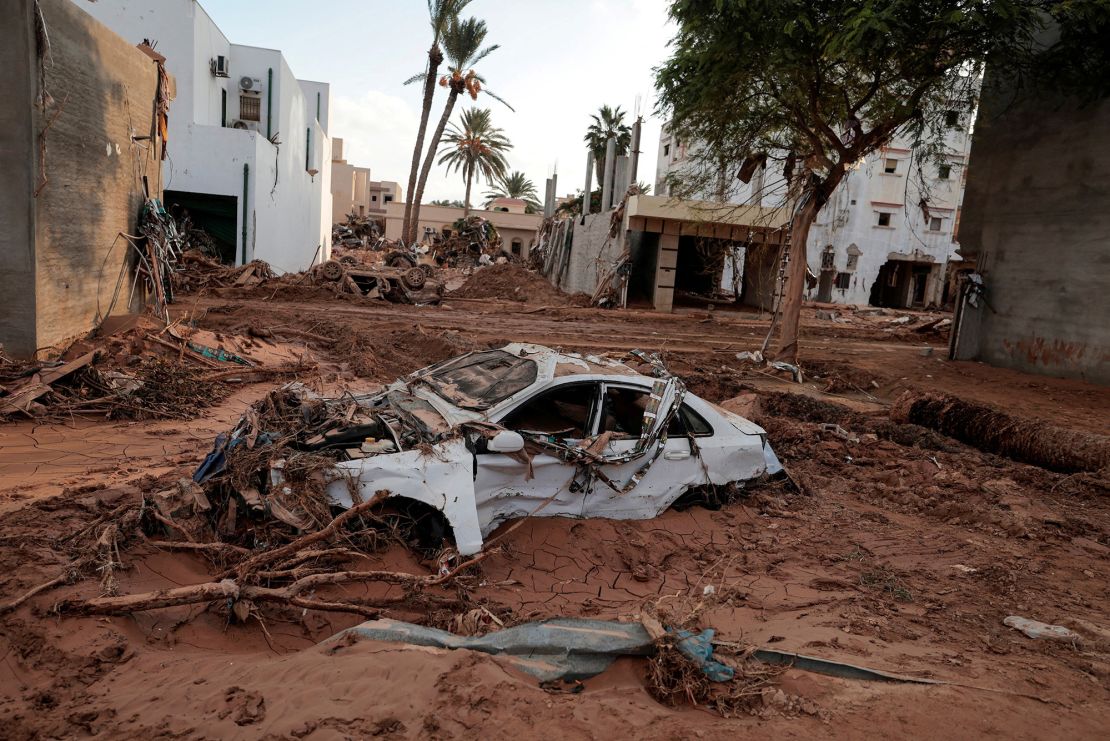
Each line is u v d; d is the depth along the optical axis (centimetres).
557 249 4059
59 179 1055
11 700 309
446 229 7131
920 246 4166
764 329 2606
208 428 872
